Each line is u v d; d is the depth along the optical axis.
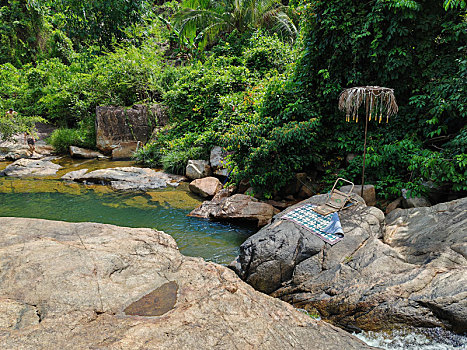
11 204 6.90
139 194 7.73
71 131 12.91
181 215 6.43
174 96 11.94
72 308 2.22
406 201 5.45
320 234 3.96
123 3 19.81
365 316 3.03
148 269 2.85
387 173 6.11
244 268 3.91
